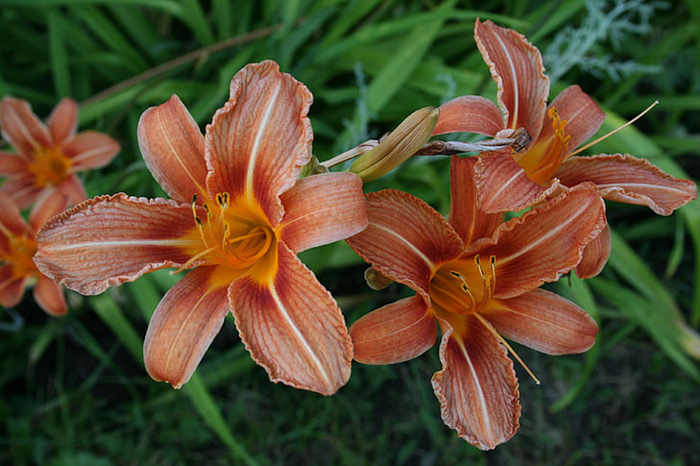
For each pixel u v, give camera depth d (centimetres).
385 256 36
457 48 71
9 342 69
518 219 37
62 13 72
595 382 72
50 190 55
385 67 60
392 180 62
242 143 36
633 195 36
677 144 68
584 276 39
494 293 39
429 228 37
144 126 37
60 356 70
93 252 36
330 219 34
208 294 37
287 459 66
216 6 64
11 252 53
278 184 35
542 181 40
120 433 66
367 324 36
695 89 75
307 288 34
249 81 36
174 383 36
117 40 66
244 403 67
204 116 60
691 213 56
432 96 66
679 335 63
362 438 67
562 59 60
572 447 69
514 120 39
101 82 76
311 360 34
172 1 62
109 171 69
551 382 71
